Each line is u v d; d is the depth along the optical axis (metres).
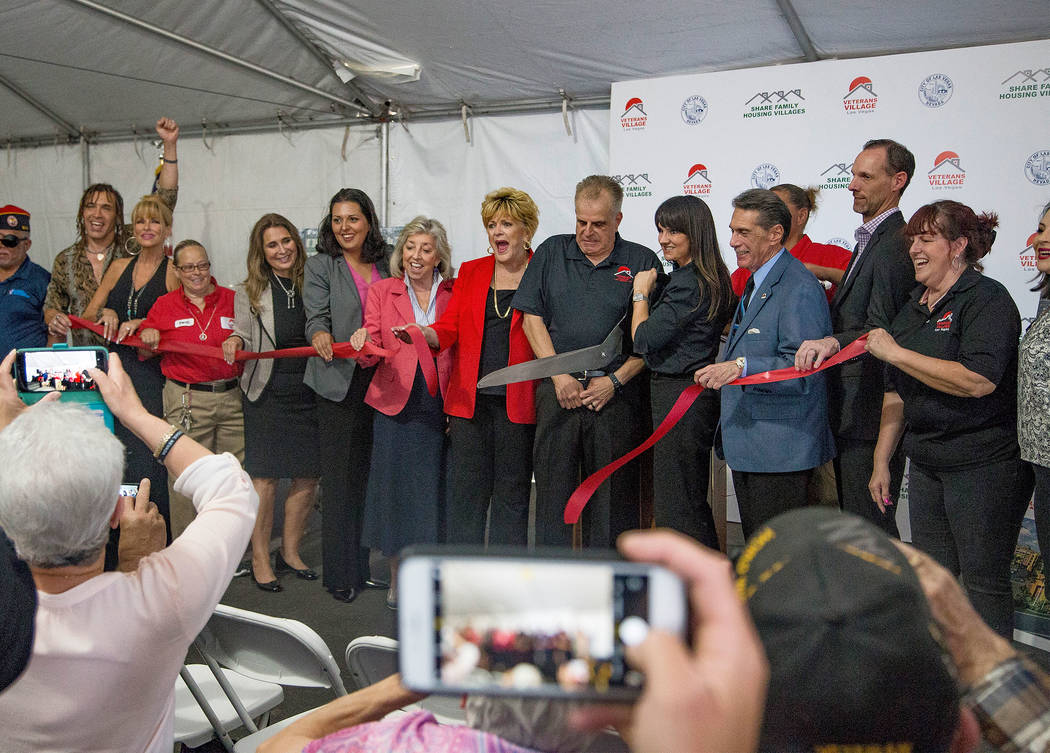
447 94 4.81
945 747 0.55
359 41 4.36
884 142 2.84
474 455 3.18
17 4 4.14
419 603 0.49
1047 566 2.30
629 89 4.43
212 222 5.56
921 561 0.71
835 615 0.52
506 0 3.88
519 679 0.48
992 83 3.82
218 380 3.70
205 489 1.35
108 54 4.69
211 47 4.52
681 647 0.42
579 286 2.97
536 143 4.82
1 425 1.57
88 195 4.00
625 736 0.50
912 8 3.68
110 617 1.12
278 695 2.06
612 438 2.95
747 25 3.92
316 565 4.00
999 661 0.70
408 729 0.84
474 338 3.15
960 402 2.42
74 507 1.09
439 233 3.34
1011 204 3.83
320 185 5.29
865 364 2.74
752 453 2.63
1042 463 2.25
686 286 2.77
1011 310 2.37
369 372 3.46
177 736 1.83
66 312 4.06
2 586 1.02
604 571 0.48
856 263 2.83
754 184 4.25
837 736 0.53
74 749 1.13
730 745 0.40
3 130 5.79
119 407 1.40
